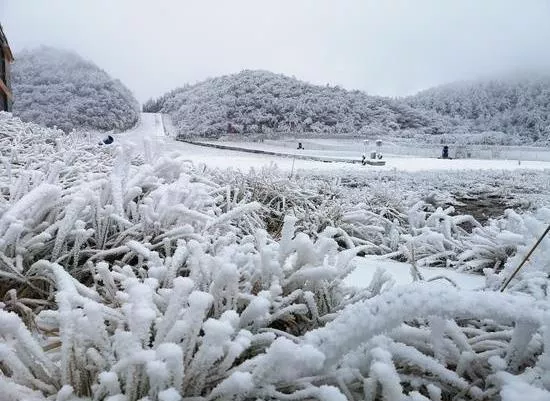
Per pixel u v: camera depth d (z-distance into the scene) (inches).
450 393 54.9
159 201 117.3
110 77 3678.6
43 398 48.4
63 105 2795.3
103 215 107.4
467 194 513.3
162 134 2780.5
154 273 69.5
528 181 684.1
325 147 2068.2
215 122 2992.1
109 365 50.7
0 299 86.2
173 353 41.2
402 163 1147.9
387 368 44.8
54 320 68.9
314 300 72.5
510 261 93.4
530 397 39.0
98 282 95.5
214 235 109.5
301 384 49.4
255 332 60.2
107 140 499.8
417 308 46.6
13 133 398.9
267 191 257.9
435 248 192.9
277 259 74.4
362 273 131.5
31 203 90.7
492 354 54.7
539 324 46.8
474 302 47.1
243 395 46.4
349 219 237.8
